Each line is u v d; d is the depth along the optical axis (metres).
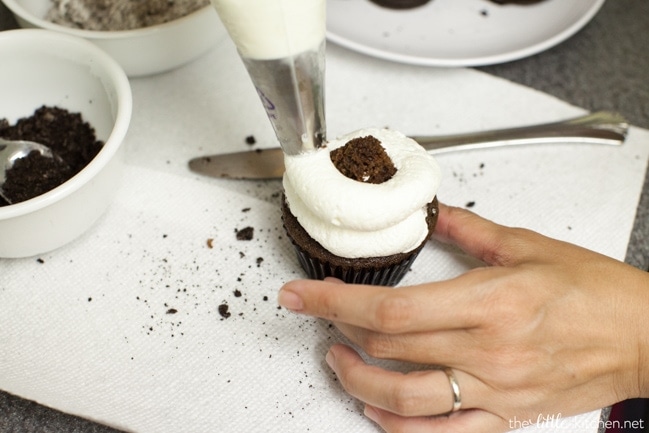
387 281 0.42
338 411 0.40
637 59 0.56
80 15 0.52
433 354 0.36
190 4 0.52
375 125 0.51
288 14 0.31
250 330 0.42
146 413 0.39
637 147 0.50
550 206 0.47
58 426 0.39
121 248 0.45
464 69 0.55
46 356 0.41
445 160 0.49
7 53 0.46
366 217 0.36
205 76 0.54
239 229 0.46
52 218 0.41
